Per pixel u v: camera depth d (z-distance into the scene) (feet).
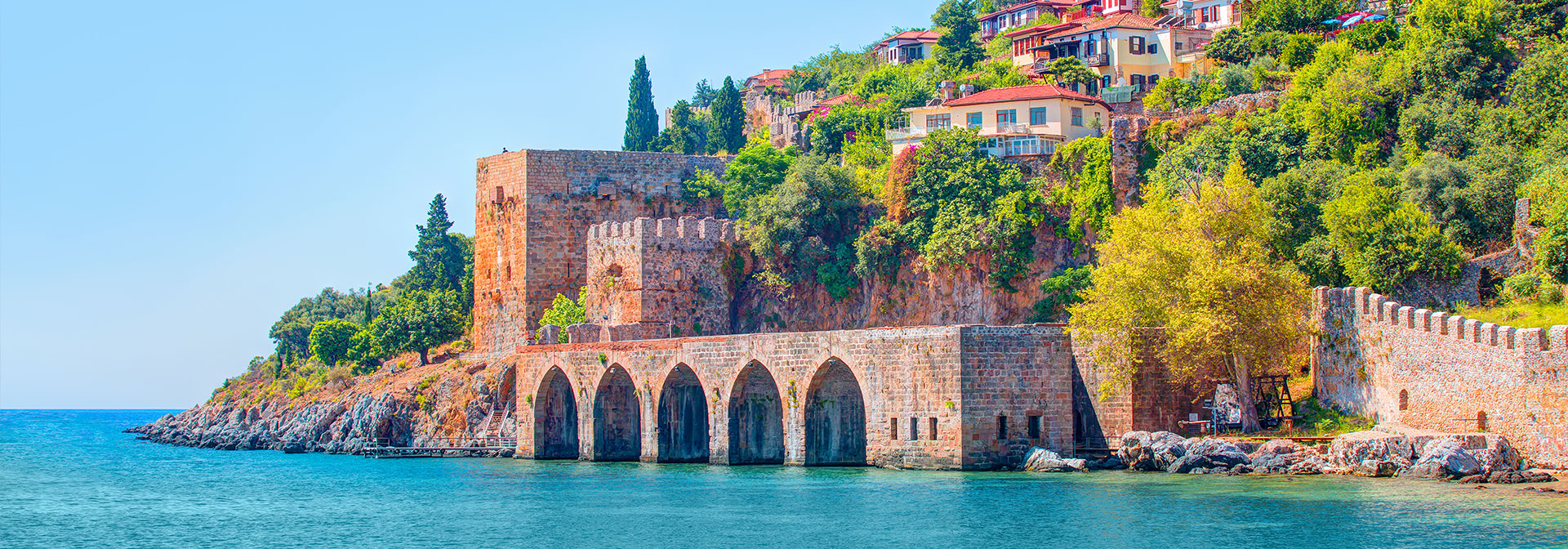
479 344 521.24
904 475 299.38
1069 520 239.91
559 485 333.42
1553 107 376.07
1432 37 417.08
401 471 403.95
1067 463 291.17
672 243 469.16
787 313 481.05
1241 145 399.03
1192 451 285.02
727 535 245.04
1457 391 264.72
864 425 340.80
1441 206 342.23
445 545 249.34
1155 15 639.35
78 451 627.05
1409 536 211.41
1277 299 291.17
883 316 456.86
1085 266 414.21
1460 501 236.63
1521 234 321.93
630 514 275.59
